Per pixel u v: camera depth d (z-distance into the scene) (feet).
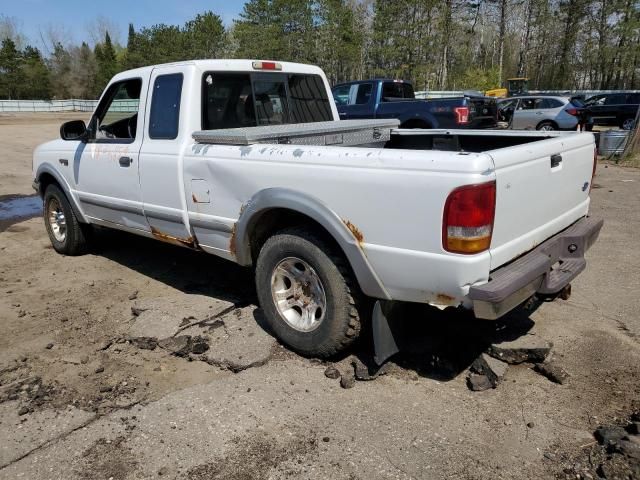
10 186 35.47
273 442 9.27
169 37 177.17
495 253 9.40
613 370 11.28
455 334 12.32
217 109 14.15
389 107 45.32
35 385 11.30
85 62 247.70
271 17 150.71
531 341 11.85
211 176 12.71
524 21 169.07
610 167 39.81
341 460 8.78
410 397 10.48
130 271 18.08
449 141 15.71
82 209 18.19
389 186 9.58
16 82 225.97
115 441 9.43
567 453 8.86
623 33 150.00
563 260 11.84
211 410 10.21
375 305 10.49
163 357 12.25
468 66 172.14
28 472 8.74
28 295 16.17
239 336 12.84
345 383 10.80
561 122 59.77
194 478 8.50
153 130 14.42
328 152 10.45
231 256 13.06
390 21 140.87
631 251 19.24
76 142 17.53
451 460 8.73
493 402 10.28
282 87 15.94
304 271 11.65
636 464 8.41
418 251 9.46
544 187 10.73
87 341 13.12
